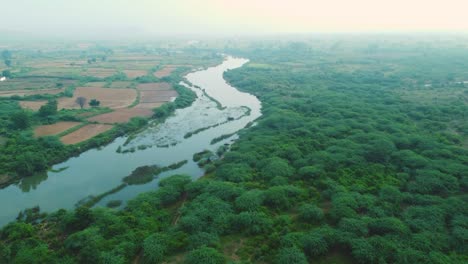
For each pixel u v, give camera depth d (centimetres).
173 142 7712
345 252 3588
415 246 3466
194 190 4916
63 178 5859
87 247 3491
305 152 6206
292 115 8656
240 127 8888
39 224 4275
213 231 3872
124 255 3512
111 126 8419
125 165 6431
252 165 5819
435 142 6222
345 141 6438
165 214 4394
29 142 6750
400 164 5544
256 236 3816
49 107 8619
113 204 4959
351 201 4291
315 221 4112
